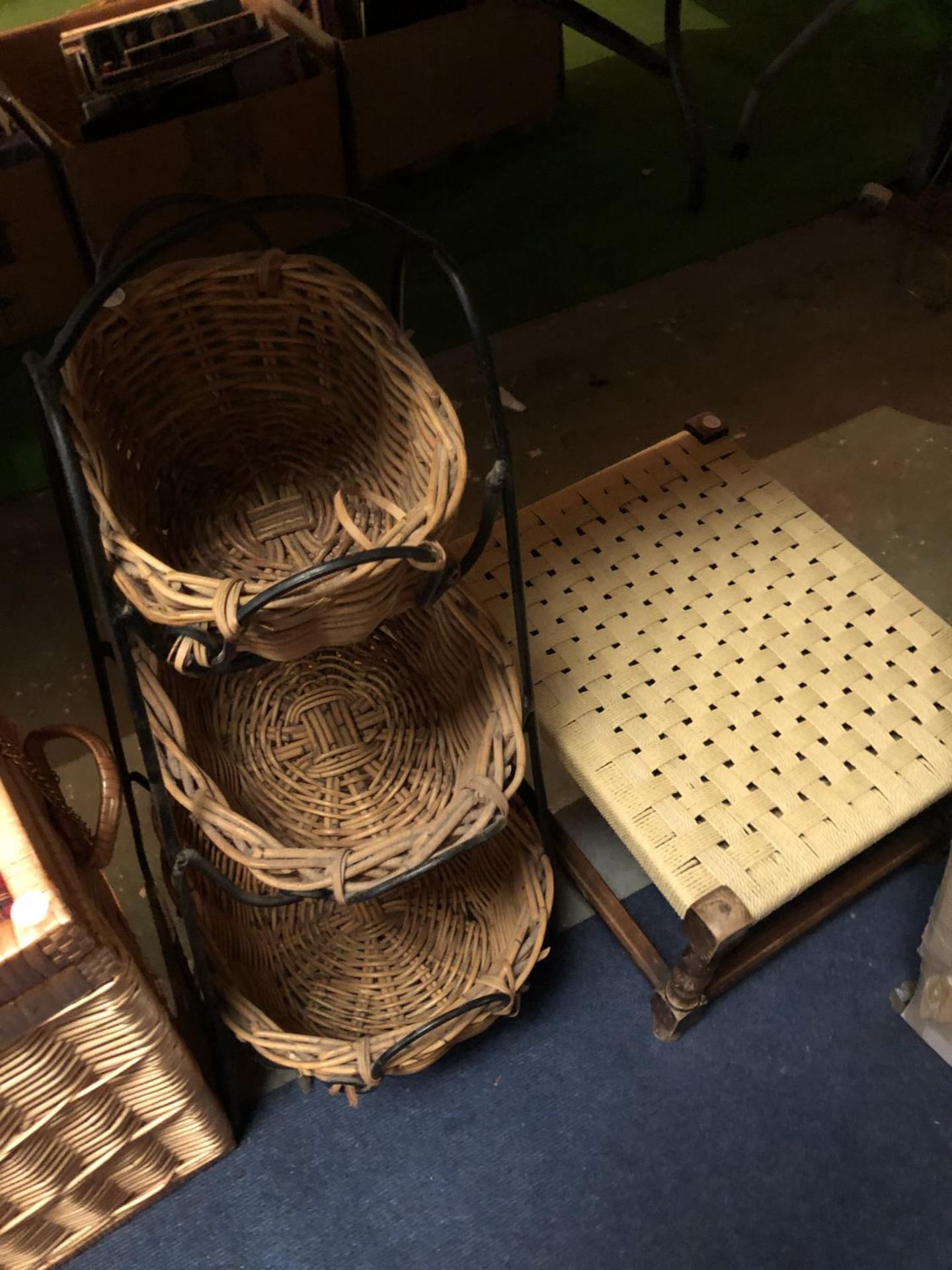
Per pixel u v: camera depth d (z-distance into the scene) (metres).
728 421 1.58
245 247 1.74
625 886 1.12
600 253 1.83
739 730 0.89
